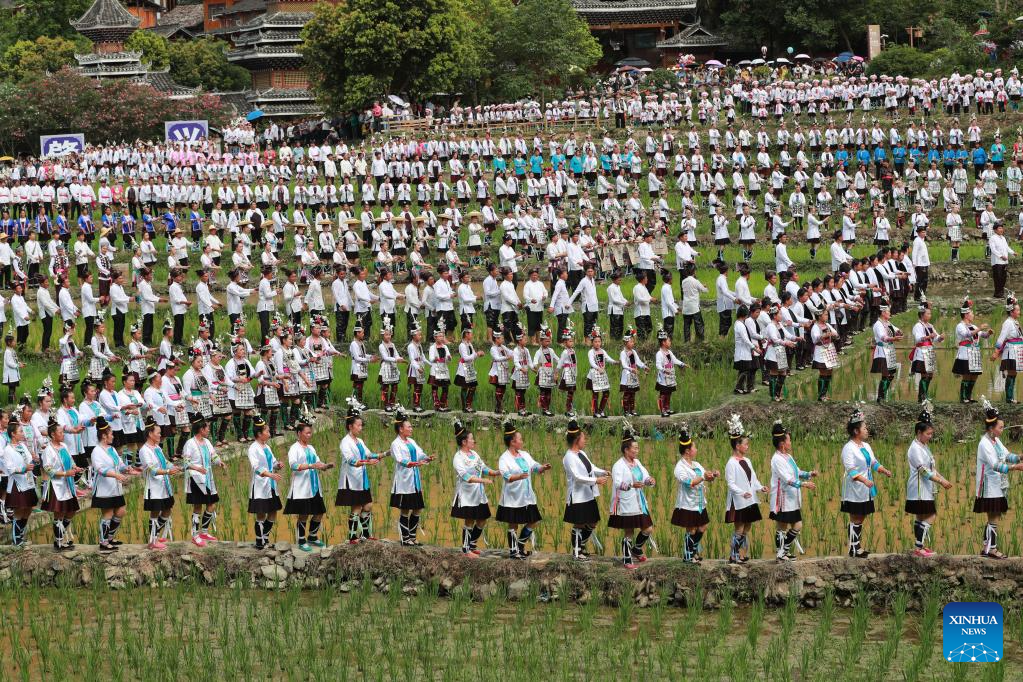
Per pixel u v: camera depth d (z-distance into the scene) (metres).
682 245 50.47
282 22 119.19
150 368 40.97
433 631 25.00
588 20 121.88
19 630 25.61
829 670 22.86
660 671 22.91
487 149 79.50
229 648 24.38
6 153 101.00
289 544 28.64
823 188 67.25
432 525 31.28
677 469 26.59
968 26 105.69
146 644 24.66
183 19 143.25
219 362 37.88
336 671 23.17
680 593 26.34
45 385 33.62
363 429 39.56
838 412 37.81
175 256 61.06
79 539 30.81
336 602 27.12
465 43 99.94
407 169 75.38
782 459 26.45
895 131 74.06
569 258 53.50
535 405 41.44
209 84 122.19
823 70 98.56
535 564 27.05
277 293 53.84
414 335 40.69
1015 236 65.19
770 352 39.03
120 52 116.25
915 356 38.22
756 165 73.56
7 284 58.09
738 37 113.75
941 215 68.75
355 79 97.75
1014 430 36.59
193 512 30.34
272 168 77.06
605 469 35.00
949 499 32.00
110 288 48.03
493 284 48.28
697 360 44.66
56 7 125.75
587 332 46.94
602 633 24.89
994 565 26.12
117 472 28.69
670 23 120.81
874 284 47.31
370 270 62.00
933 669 22.94
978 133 74.56
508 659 23.47
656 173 75.94
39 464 32.78
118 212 73.25
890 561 26.39
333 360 47.38
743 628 25.16
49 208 72.69
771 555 28.52
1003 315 51.00
